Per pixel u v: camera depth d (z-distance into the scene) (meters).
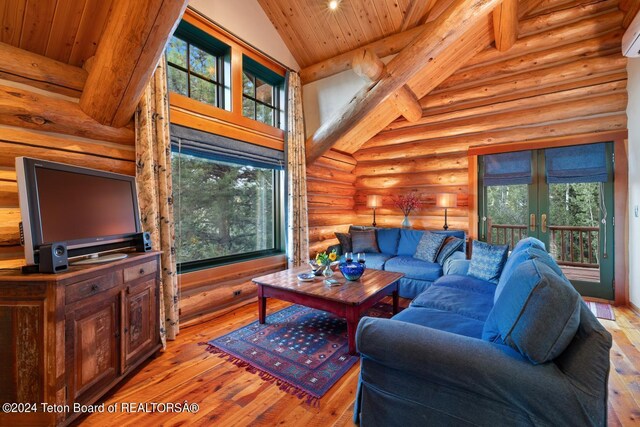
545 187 4.02
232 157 3.46
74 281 1.60
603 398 1.06
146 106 2.51
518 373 1.13
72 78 2.24
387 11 3.49
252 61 3.70
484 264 2.94
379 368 1.47
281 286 2.74
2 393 1.52
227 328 2.93
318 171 4.82
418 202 4.98
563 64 3.82
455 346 1.28
